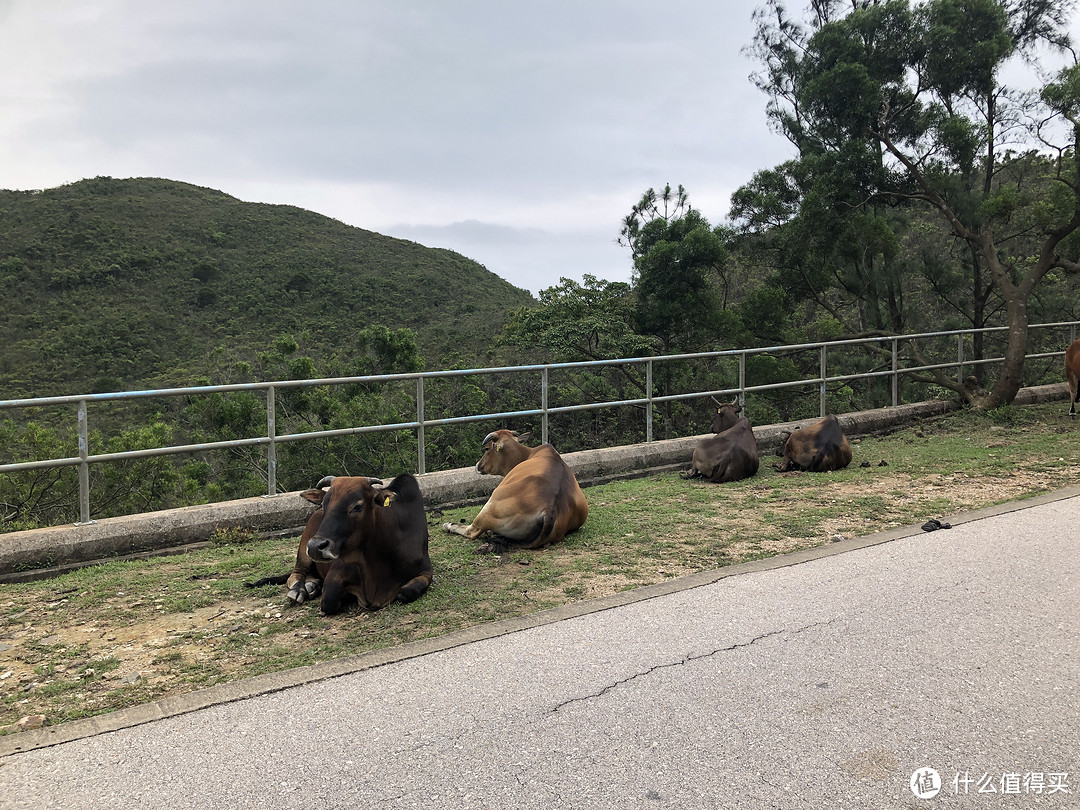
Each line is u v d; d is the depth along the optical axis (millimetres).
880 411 12562
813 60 17234
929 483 8680
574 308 22109
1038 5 15227
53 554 6254
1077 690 3787
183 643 4695
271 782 3115
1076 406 13594
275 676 4121
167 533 6797
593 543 6715
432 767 3203
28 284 59812
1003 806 2898
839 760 3213
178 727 3592
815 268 18219
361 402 16047
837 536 6672
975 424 12469
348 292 63500
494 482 8648
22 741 3496
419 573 5473
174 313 57062
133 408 25672
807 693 3799
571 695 3830
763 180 18844
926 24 14969
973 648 4277
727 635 4551
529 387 19484
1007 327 13398
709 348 20562
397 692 3904
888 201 16516
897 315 18547
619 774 3127
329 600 5102
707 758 3238
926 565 5758
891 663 4113
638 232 22781
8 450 12945
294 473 14305
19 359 44719
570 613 5000
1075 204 13531
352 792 3035
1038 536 6414
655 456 10008
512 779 3104
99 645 4699
